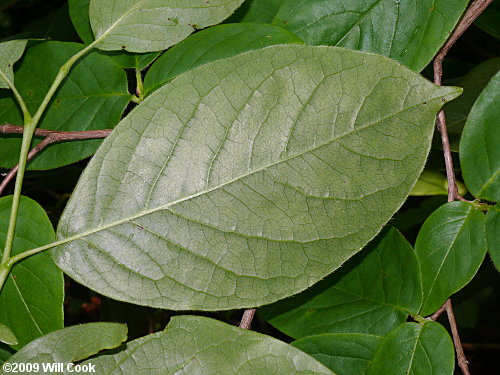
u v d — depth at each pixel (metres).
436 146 0.31
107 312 0.34
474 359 0.45
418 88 0.20
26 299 0.22
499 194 0.23
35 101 0.25
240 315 0.40
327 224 0.21
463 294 0.32
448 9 0.22
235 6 0.23
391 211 0.21
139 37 0.23
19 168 0.22
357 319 0.24
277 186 0.21
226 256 0.21
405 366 0.22
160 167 0.21
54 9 0.47
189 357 0.21
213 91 0.21
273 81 0.21
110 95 0.25
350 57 0.20
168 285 0.21
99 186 0.21
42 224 0.22
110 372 0.21
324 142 0.21
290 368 0.20
